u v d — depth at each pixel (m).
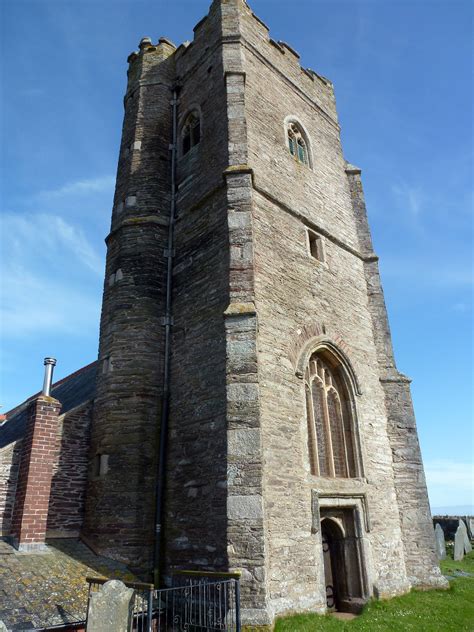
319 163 14.58
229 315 9.53
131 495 9.77
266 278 10.48
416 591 10.79
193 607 8.32
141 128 14.52
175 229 12.79
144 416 10.50
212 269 10.84
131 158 14.05
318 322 11.53
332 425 11.26
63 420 10.74
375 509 10.88
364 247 14.62
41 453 9.56
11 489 9.68
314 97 15.82
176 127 14.62
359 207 15.30
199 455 9.35
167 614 8.27
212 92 13.37
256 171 11.72
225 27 13.75
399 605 9.66
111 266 12.73
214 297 10.45
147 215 12.94
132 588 6.86
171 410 10.54
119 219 13.34
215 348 9.88
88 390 15.54
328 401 11.40
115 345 11.34
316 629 7.66
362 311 13.37
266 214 11.33
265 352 9.61
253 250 10.34
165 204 13.31
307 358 10.64
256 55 13.88
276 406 9.34
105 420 10.70
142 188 13.41
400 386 12.83
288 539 8.50
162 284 12.10
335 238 13.41
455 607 9.77
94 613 6.52
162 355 11.32
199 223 11.83
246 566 7.74
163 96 15.06
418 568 11.11
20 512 9.12
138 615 7.55
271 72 14.21
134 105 15.21
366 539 10.21
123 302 11.77
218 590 7.93
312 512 9.21
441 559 17.53
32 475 9.30
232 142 11.77
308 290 11.63
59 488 10.25
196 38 14.97
